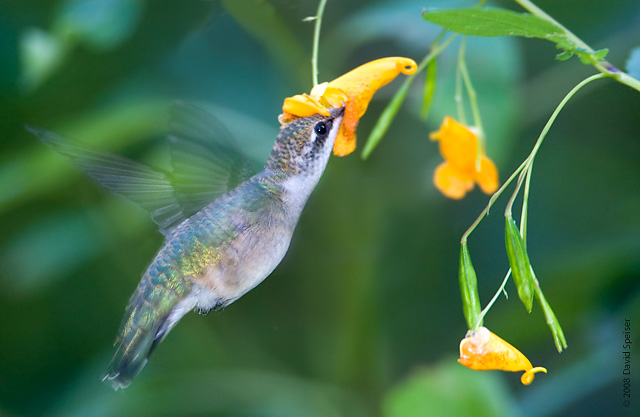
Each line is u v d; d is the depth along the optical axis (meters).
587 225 1.73
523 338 1.71
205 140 1.66
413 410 1.66
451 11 1.62
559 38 1.62
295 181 1.66
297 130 1.66
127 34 1.72
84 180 1.72
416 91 1.72
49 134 1.65
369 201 1.73
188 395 1.72
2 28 1.72
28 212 1.73
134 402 1.71
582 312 1.70
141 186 1.66
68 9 1.70
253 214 1.66
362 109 1.65
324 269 1.73
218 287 1.66
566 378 1.69
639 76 1.65
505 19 1.62
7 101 1.73
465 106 1.69
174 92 1.73
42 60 1.70
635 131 1.73
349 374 1.72
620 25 1.71
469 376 1.67
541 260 1.73
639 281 1.69
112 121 1.71
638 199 1.72
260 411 1.71
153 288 1.66
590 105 1.73
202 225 1.66
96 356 1.73
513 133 1.68
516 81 1.70
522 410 1.69
